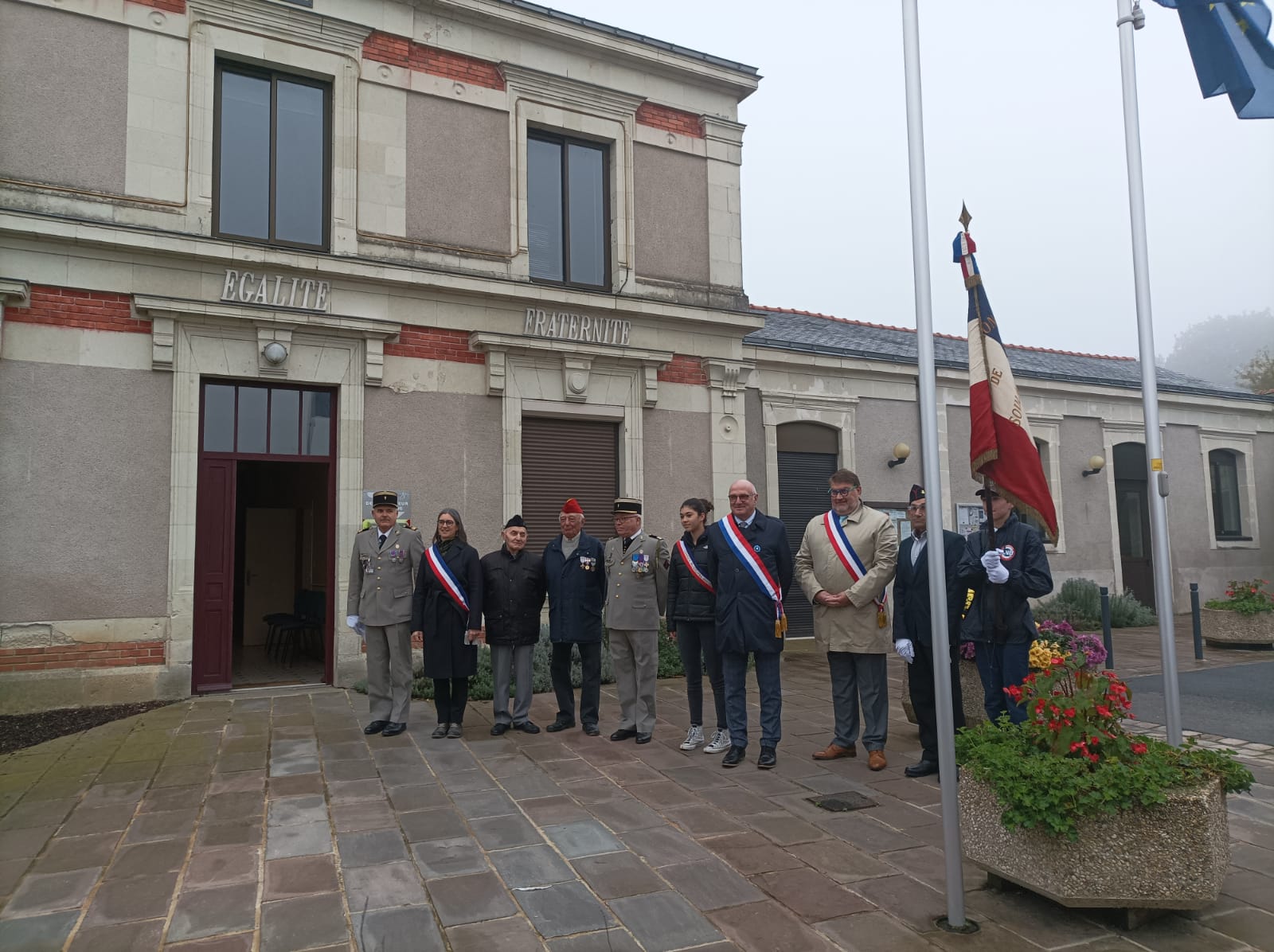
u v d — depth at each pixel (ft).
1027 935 10.89
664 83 35.78
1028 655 16.55
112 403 25.31
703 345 35.73
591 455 33.63
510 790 16.98
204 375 26.76
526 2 32.14
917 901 11.91
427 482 29.63
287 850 13.73
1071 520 50.72
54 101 25.16
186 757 19.39
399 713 21.66
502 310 31.32
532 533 32.19
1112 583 51.52
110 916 11.42
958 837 11.23
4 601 23.66
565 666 22.58
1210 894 10.66
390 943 10.66
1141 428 53.88
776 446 40.88
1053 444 50.55
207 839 14.24
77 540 24.61
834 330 49.90
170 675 25.49
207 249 26.20
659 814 15.48
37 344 24.47
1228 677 29.86
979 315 13.62
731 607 18.99
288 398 28.43
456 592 21.27
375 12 29.91
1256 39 17.76
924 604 18.03
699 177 36.52
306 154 29.25
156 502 25.67
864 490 42.96
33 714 23.57
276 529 39.96
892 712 24.50
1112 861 10.85
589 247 34.50
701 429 35.70
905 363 44.01
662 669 30.58
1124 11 17.02
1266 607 36.96
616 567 21.39
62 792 16.79
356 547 22.44
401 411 29.43
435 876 12.71
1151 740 12.39
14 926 11.15
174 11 26.91
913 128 12.32
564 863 13.20
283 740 20.95
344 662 27.84
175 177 26.55
